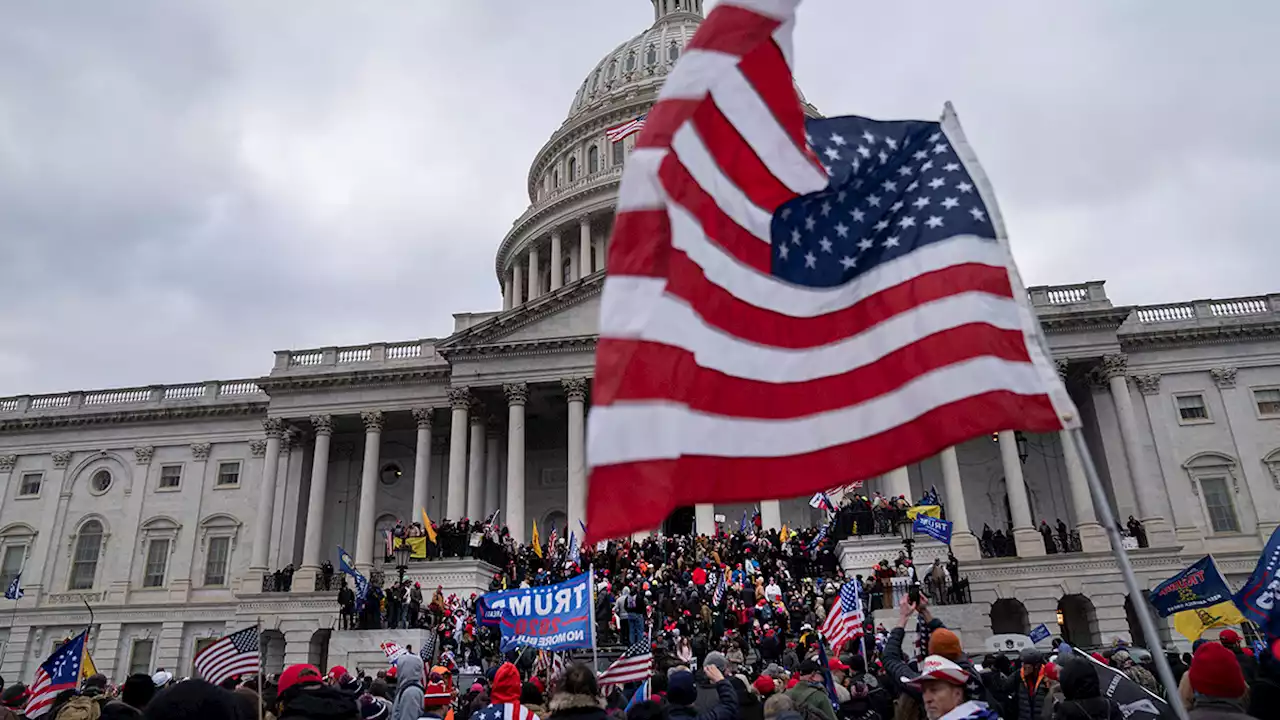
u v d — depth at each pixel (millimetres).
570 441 51656
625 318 5496
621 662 13492
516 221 83312
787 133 6293
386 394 56125
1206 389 52219
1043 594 44594
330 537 58219
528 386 53344
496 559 44719
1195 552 48562
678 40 90875
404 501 58312
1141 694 9664
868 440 6016
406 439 59531
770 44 6297
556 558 43094
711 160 6090
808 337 6195
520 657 23219
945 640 7070
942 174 6785
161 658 54781
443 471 58188
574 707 7438
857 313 6367
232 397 60875
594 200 76625
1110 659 14086
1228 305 53875
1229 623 15797
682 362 5594
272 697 13828
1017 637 28156
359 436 60062
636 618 30938
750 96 6199
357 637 37656
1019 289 6309
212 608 55312
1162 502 50000
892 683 10141
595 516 5004
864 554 39156
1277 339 52469
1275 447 50500
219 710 5219
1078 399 54406
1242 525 49344
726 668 11070
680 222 5812
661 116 5941
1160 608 15820
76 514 59688
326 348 58188
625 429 5250
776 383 5977
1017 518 47188
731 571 37031
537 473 58781
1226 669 6352
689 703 9094
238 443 59844
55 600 57594
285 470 56750
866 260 6539
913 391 6145
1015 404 5977
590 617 15398
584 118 86125
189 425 60656
